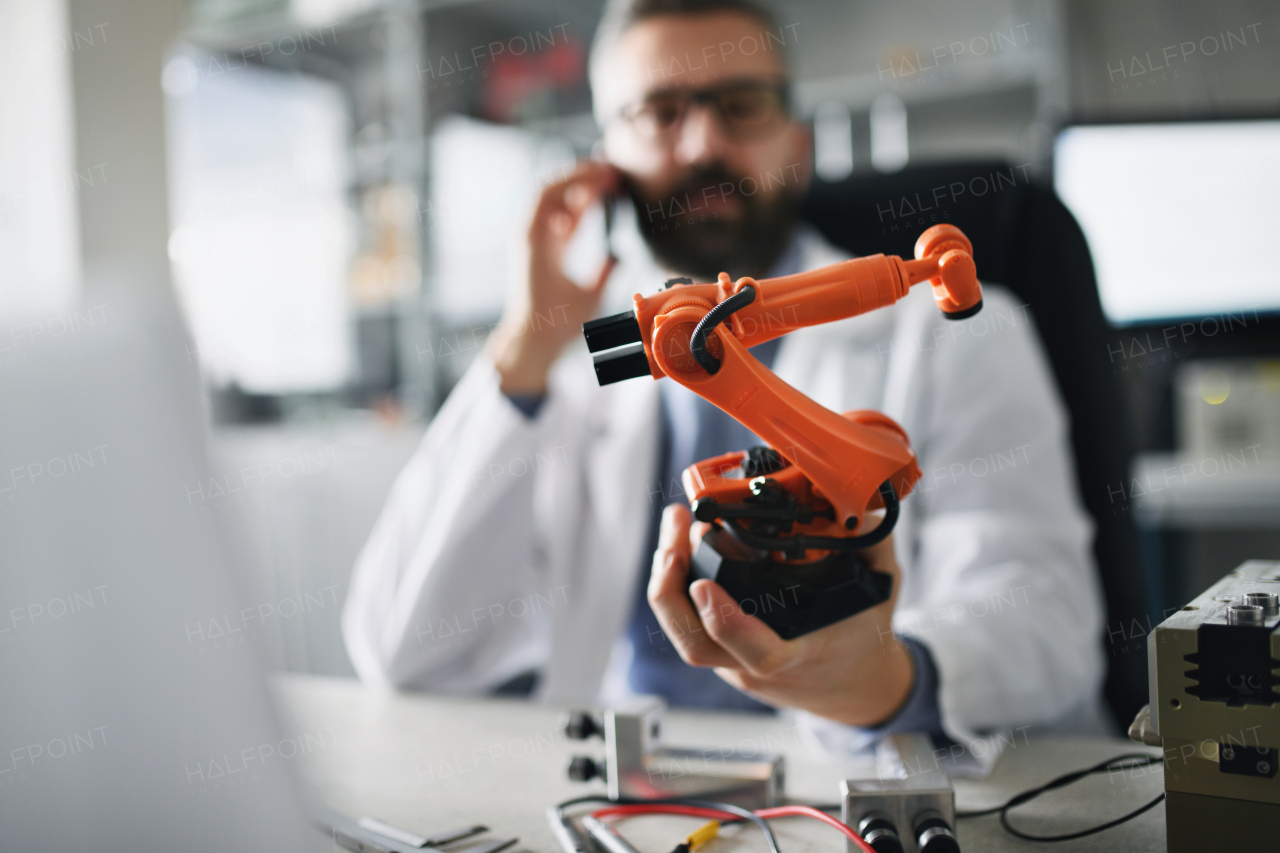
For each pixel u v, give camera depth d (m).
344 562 2.26
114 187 2.26
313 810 0.37
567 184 1.09
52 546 0.32
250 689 0.35
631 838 0.50
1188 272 2.02
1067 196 2.04
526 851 0.49
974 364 1.01
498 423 1.02
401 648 0.99
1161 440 2.09
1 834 0.32
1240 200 1.97
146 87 2.32
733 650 0.45
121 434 0.33
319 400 2.62
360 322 2.60
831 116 2.22
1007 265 1.13
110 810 0.33
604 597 1.07
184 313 0.36
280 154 2.63
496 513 1.00
